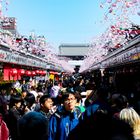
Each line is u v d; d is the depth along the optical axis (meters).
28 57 20.25
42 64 27.81
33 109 9.35
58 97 8.13
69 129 6.28
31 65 21.52
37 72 28.83
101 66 29.48
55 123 6.42
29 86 21.44
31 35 33.59
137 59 12.38
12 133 8.38
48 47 39.94
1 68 16.78
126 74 20.47
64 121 6.34
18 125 6.41
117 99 6.62
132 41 13.40
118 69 22.89
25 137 6.31
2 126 5.95
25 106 9.13
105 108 4.87
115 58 19.41
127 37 20.64
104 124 3.69
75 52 124.62
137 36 12.45
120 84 19.55
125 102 6.66
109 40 30.88
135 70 17.61
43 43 37.69
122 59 16.45
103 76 30.44
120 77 21.83
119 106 6.61
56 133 6.39
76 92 8.36
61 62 62.56
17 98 8.78
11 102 8.80
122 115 4.73
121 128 3.72
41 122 6.29
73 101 6.46
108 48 31.89
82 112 6.74
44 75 34.62
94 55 44.25
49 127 6.45
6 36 18.70
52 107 8.09
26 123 6.30
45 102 7.55
